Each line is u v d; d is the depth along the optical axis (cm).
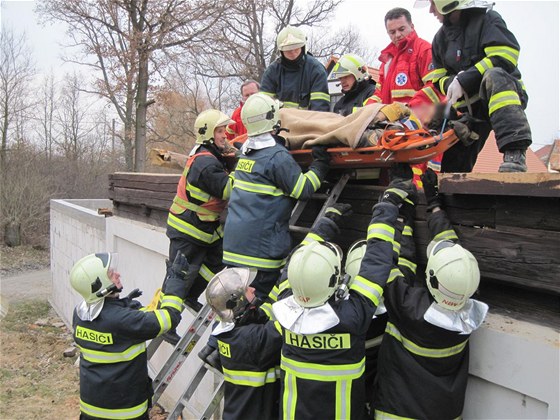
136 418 372
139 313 363
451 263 233
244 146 338
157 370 618
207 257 446
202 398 516
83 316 368
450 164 356
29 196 2248
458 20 328
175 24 2017
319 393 243
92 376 367
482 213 275
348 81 473
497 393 262
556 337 246
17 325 1092
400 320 256
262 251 322
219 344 299
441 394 247
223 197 387
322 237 294
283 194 324
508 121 286
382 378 265
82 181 2864
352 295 251
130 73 2008
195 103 2770
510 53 303
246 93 595
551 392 233
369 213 347
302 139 344
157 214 666
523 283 253
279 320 250
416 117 307
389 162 308
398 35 454
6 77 2562
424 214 308
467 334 240
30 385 735
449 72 350
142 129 2084
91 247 920
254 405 286
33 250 2161
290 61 444
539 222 247
